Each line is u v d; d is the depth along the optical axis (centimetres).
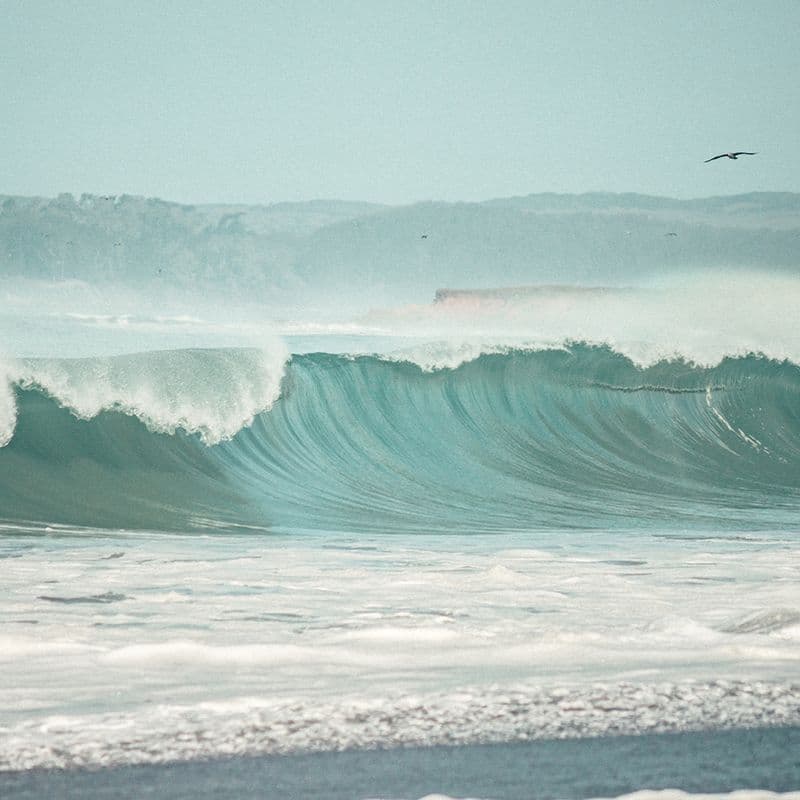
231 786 2339
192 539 6562
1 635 3441
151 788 2325
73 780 2356
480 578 4897
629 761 2492
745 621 3716
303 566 5309
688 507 8681
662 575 5150
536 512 8288
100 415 8375
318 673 3134
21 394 8188
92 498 7681
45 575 4859
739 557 5816
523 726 2700
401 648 3419
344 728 2672
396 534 7125
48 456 8012
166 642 3412
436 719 2736
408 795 2300
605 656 3341
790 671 3188
